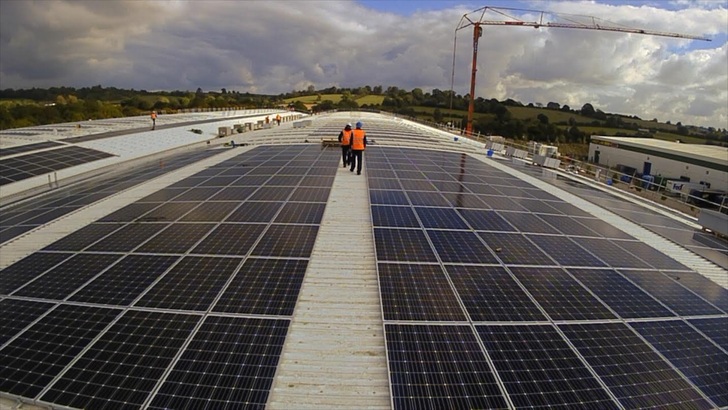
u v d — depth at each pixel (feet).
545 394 22.65
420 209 48.78
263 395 22.00
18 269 34.45
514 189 64.23
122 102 369.71
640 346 26.86
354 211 47.55
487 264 35.83
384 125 169.17
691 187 157.89
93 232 41.86
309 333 27.43
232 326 26.78
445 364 24.34
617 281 34.96
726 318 31.14
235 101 465.88
